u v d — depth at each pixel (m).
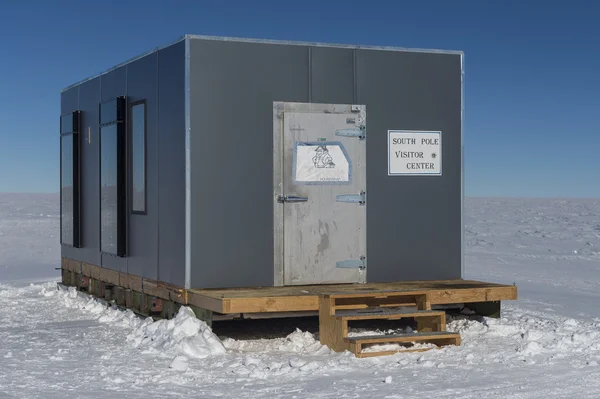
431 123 10.70
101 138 12.59
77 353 8.59
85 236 13.70
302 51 10.06
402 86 10.55
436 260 10.73
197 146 9.59
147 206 10.81
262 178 9.88
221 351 8.50
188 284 9.57
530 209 46.06
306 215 10.08
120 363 8.00
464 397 6.38
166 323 9.24
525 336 9.07
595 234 27.89
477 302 10.45
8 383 7.12
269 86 9.91
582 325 10.02
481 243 25.70
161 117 10.32
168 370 7.62
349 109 10.27
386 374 7.26
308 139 10.09
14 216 38.56
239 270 9.78
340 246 10.23
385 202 10.47
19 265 21.30
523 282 15.70
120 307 11.98
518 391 6.57
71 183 14.27
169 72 10.05
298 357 8.22
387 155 10.48
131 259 11.45
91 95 13.34
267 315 9.28
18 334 10.02
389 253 10.48
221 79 9.70
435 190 10.72
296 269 10.04
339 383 6.91
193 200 9.59
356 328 9.84
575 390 6.63
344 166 10.24
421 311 8.93
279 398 6.44
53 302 13.44
